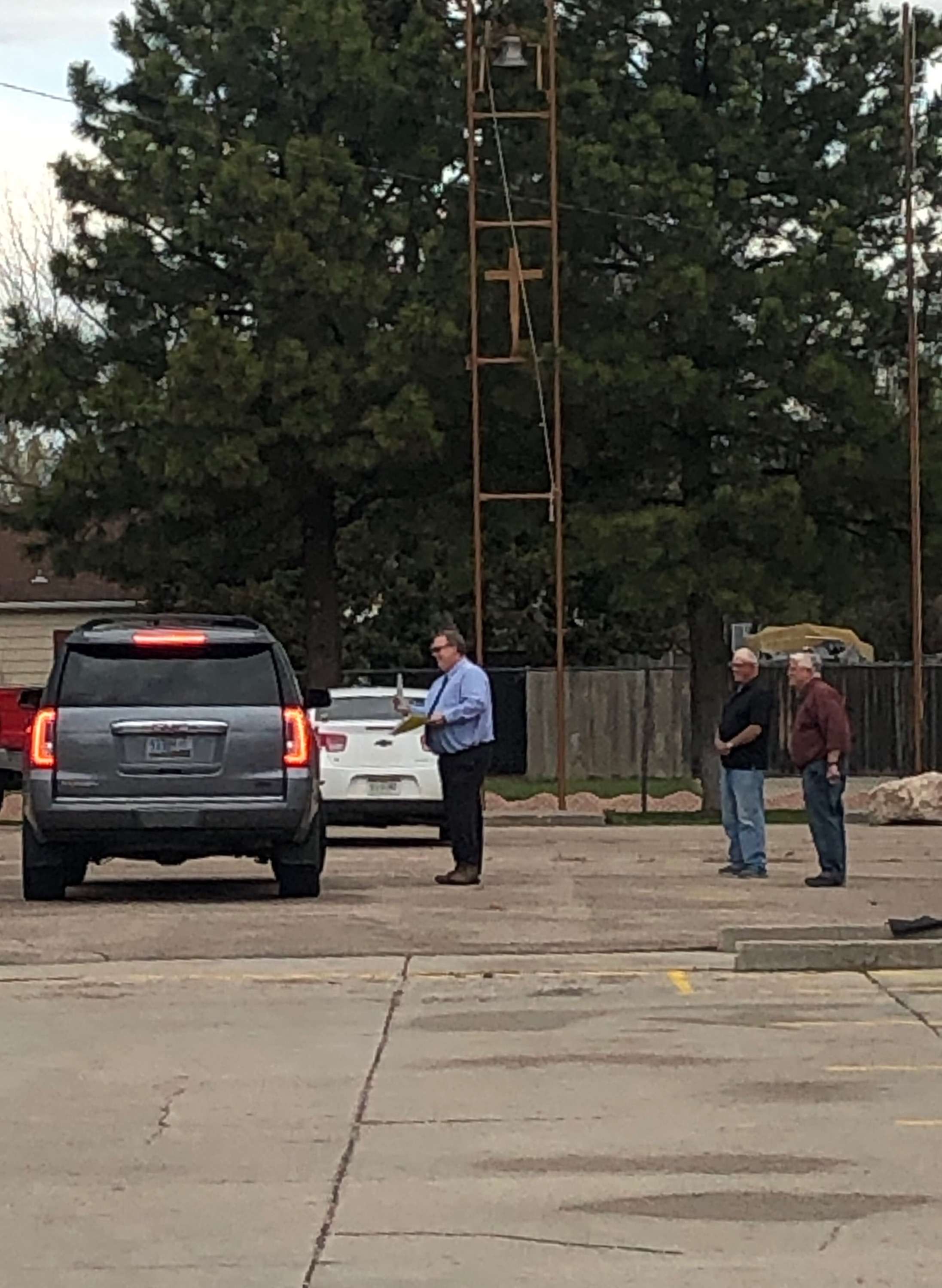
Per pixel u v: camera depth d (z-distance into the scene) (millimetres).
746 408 32688
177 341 34062
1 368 35281
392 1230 7570
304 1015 12266
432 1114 9516
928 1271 7035
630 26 34094
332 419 32438
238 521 36000
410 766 23781
